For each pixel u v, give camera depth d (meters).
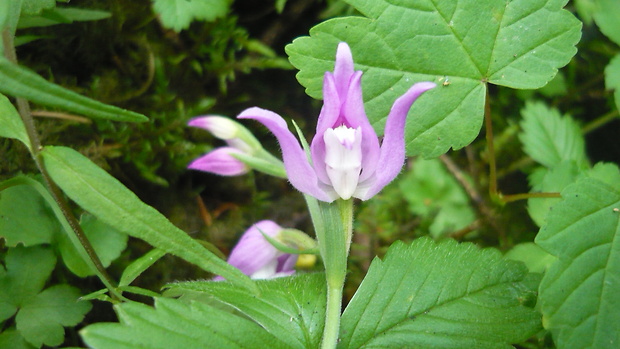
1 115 0.14
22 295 0.17
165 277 0.22
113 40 0.21
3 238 0.18
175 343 0.13
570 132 0.23
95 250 0.18
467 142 0.17
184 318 0.13
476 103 0.17
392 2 0.17
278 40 0.25
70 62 0.21
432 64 0.17
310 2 0.24
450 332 0.15
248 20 0.24
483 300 0.16
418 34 0.17
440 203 0.25
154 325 0.13
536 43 0.17
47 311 0.17
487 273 0.16
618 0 0.22
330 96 0.13
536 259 0.20
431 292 0.16
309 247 0.19
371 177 0.14
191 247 0.13
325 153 0.14
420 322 0.15
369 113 0.17
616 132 0.25
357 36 0.17
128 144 0.22
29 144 0.14
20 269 0.17
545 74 0.17
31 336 0.17
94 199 0.13
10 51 0.13
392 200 0.25
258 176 0.25
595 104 0.25
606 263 0.15
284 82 0.25
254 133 0.25
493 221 0.24
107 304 0.20
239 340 0.14
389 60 0.17
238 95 0.25
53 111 0.20
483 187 0.25
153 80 0.22
